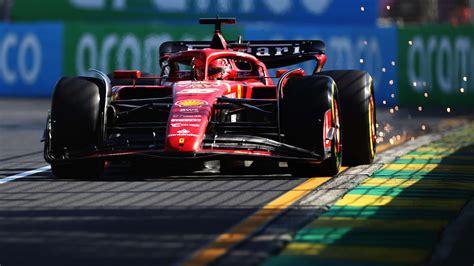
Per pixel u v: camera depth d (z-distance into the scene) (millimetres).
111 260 15273
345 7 75188
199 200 21656
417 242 16719
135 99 26828
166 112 27844
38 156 33750
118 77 27359
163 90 27688
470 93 70000
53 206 20859
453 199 21938
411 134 44594
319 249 16062
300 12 75500
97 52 74062
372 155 30016
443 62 69875
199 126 24172
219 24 30656
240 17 75812
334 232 17594
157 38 72875
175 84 26984
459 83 69938
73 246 16406
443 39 69875
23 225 18469
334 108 26281
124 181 25297
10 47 76438
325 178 25953
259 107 26828
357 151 29172
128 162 28047
